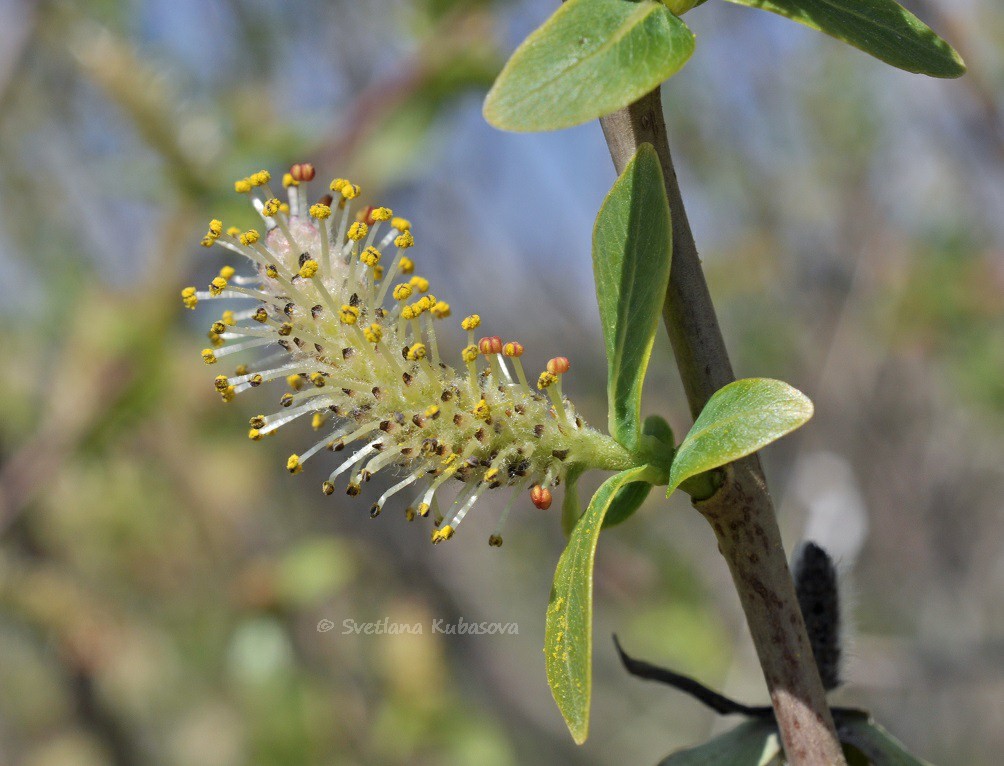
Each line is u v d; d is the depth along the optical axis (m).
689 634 5.22
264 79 5.43
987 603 5.98
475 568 6.30
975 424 5.74
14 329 4.88
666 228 1.40
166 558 5.09
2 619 5.05
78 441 4.09
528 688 6.45
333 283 1.59
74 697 5.08
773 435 1.26
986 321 5.15
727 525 1.43
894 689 5.21
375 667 5.02
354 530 5.45
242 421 5.14
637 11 1.23
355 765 4.77
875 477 5.96
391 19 4.54
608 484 1.38
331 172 3.97
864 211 5.69
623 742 6.87
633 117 1.45
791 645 1.42
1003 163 4.70
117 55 3.88
